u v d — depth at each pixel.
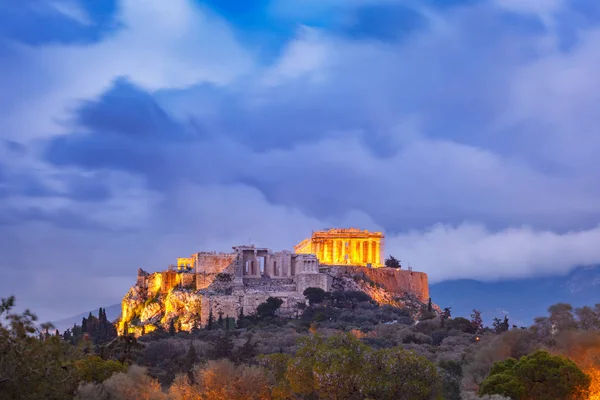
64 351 110.81
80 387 143.38
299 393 171.88
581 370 178.38
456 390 180.38
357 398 160.12
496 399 162.00
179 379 173.12
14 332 106.38
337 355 165.38
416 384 160.12
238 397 169.25
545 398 169.88
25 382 105.75
